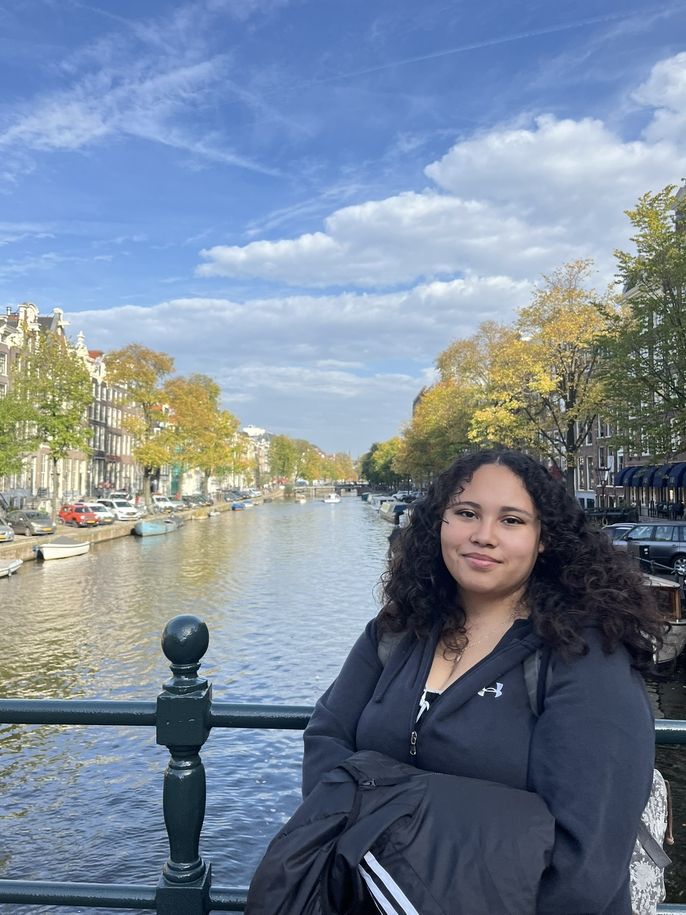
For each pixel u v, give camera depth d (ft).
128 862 23.67
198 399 215.10
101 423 230.68
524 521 5.42
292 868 4.37
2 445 114.01
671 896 20.74
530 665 4.99
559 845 4.30
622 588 5.11
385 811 4.42
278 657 48.96
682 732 6.13
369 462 512.63
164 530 162.61
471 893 4.06
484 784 4.54
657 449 71.10
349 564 104.68
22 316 170.60
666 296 70.23
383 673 5.55
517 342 109.91
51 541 109.19
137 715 6.49
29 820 26.32
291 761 31.14
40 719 6.61
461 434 142.41
